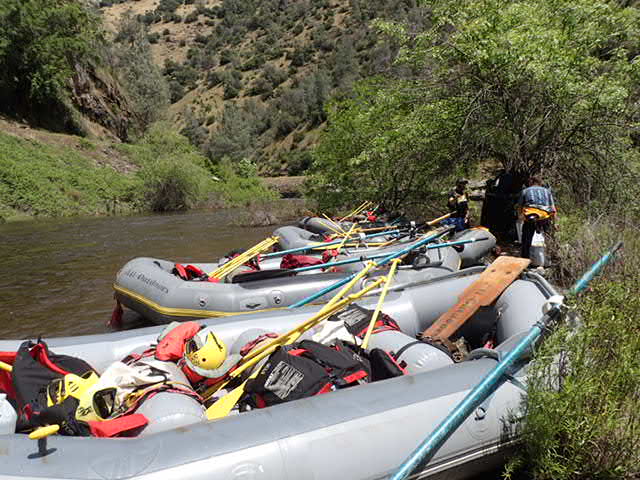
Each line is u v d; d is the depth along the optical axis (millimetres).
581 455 2939
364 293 4637
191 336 3535
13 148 25469
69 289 8398
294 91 80938
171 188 27422
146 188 26797
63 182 24594
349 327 4113
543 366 3076
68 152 28266
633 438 2945
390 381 3172
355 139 13492
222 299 5914
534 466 3121
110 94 37625
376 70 12742
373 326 4117
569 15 8805
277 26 121875
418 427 2893
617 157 8766
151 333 4559
